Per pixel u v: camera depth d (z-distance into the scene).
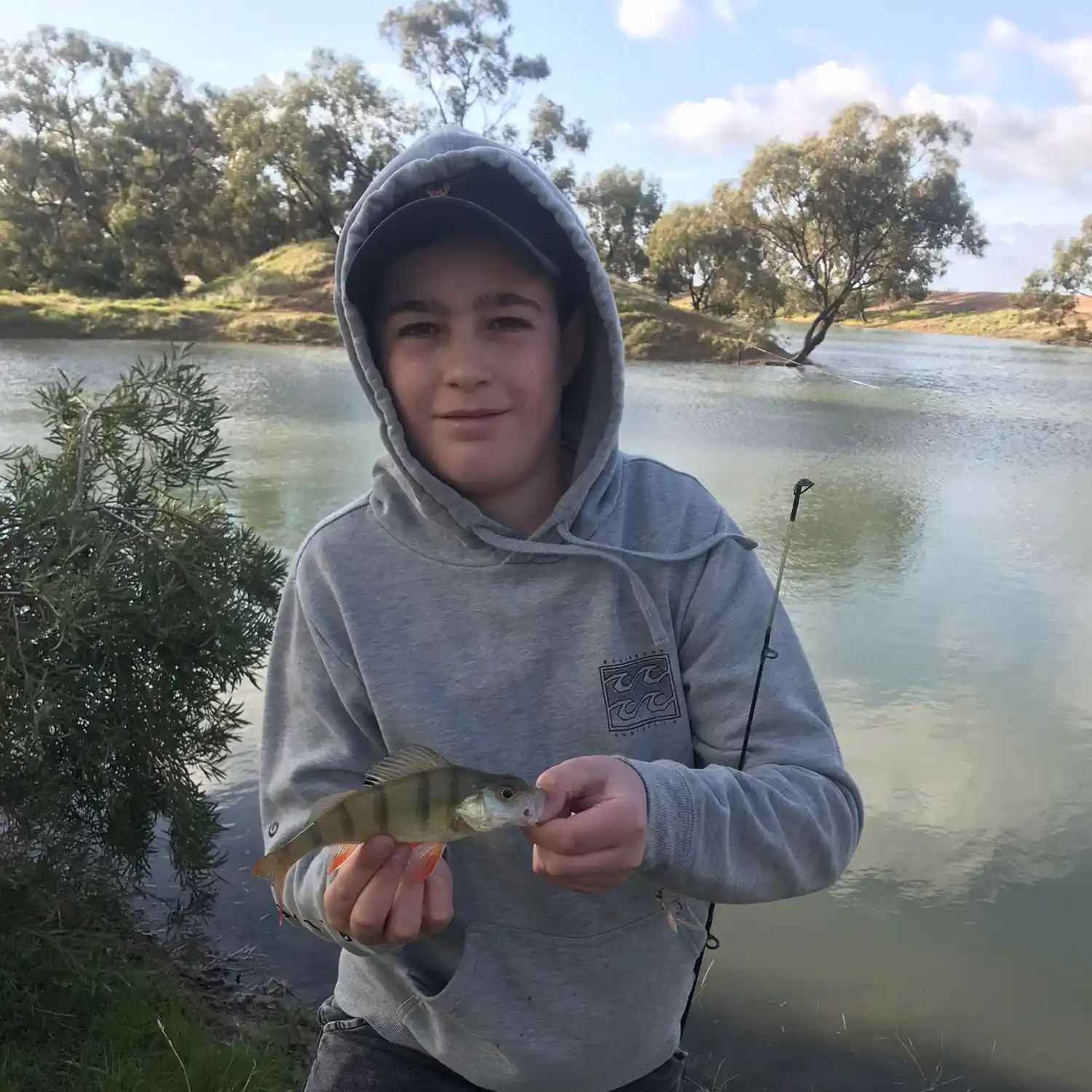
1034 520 10.61
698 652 1.84
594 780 1.46
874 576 8.65
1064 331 49.47
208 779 4.50
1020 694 6.47
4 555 3.56
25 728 3.44
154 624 3.69
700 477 12.01
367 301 1.89
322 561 1.95
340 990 2.10
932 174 31.50
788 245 33.84
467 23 38.88
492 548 1.86
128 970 3.74
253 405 14.80
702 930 1.99
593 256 1.88
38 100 40.06
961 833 5.02
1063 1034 3.81
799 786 1.66
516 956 1.84
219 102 42.66
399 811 1.46
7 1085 3.06
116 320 23.02
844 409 17.97
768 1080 3.57
